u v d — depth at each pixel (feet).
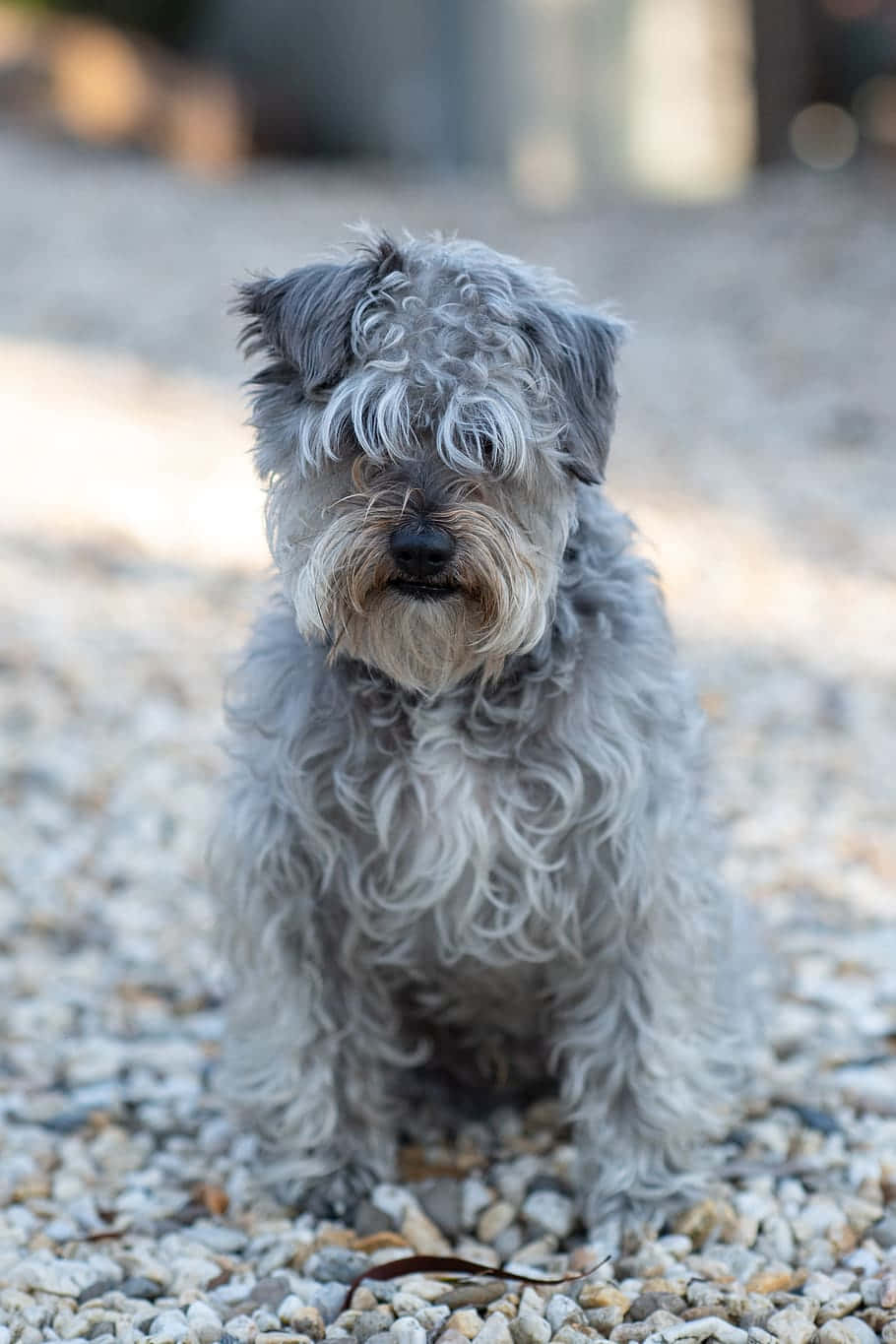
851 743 23.82
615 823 11.59
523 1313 10.67
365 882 12.09
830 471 39.60
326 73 84.99
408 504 11.21
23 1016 15.78
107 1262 11.62
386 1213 12.48
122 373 46.24
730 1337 10.35
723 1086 13.33
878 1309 10.75
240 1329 10.70
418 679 11.50
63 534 31.96
